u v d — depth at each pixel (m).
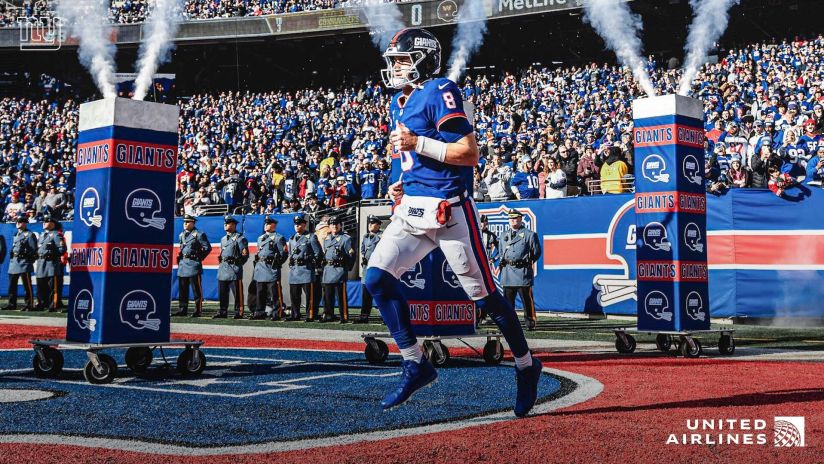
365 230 17.94
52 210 21.38
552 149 19.73
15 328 12.52
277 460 3.66
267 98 33.59
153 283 6.79
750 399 5.33
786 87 22.50
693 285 8.79
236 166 24.97
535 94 27.53
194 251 15.97
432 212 4.47
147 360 7.08
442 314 7.67
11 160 30.64
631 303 13.96
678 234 8.71
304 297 18.28
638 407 5.02
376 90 31.66
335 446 3.95
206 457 3.72
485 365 7.65
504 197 16.69
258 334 11.66
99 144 6.71
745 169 14.38
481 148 21.02
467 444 3.98
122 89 34.88
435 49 4.83
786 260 12.77
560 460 3.68
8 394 5.69
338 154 24.27
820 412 4.85
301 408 5.05
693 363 7.68
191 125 32.31
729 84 23.25
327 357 8.34
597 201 14.44
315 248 15.09
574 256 14.71
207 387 6.05
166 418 4.72
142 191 6.75
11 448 3.91
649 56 29.89
